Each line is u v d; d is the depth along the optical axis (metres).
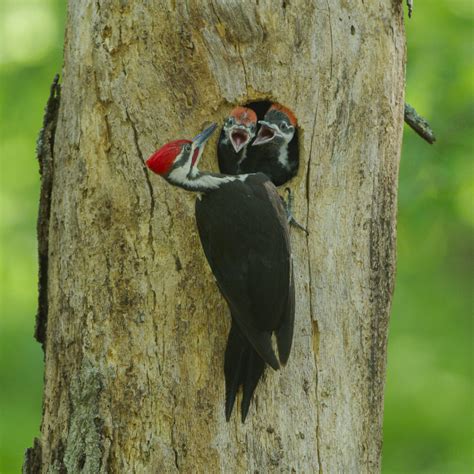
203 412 10.67
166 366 10.73
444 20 16.81
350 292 11.10
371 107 11.29
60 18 17.67
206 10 10.82
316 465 10.87
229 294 10.27
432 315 19.53
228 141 11.14
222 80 10.93
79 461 10.73
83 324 10.99
